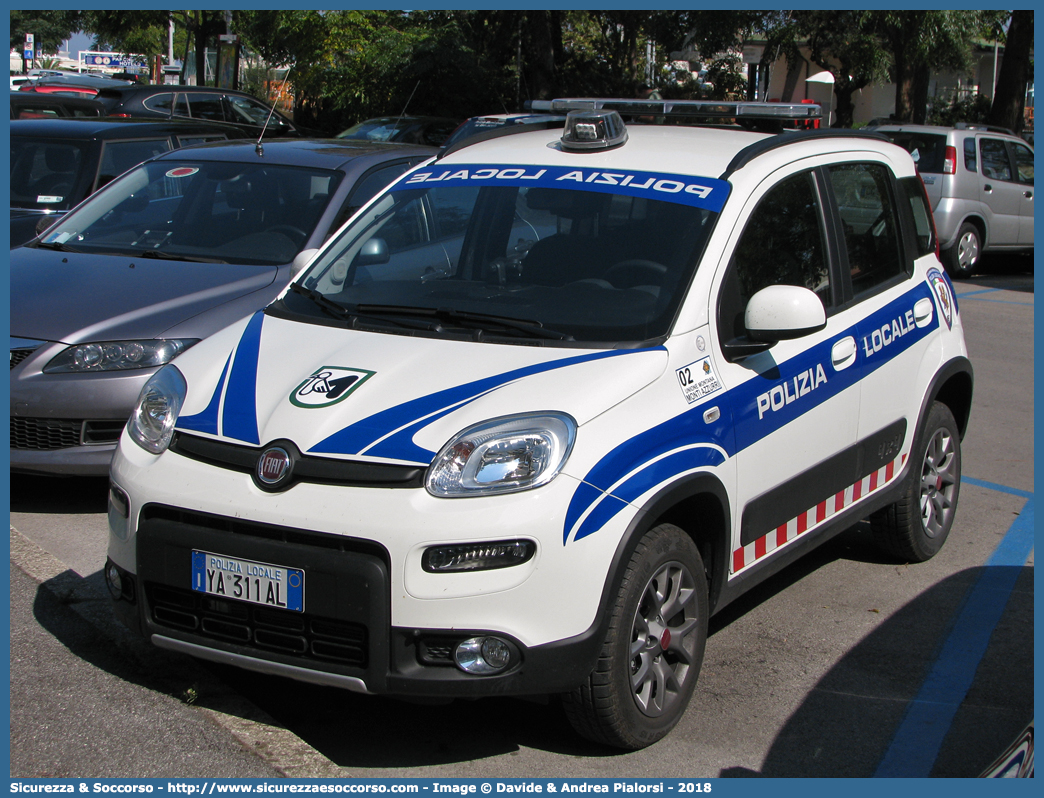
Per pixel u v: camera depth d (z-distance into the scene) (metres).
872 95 42.12
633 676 3.28
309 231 6.16
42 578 4.41
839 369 4.25
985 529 5.74
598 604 3.08
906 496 4.95
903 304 4.84
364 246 4.30
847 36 23.02
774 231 4.08
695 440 3.41
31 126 8.72
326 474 3.11
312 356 3.59
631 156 4.23
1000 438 7.58
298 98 26.55
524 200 4.11
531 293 3.79
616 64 29.12
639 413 3.28
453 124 18.50
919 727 3.63
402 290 4.00
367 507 3.02
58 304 5.30
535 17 24.70
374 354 3.53
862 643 4.28
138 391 5.04
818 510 4.23
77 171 8.33
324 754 3.34
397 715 3.59
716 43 23.86
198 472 3.28
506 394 3.24
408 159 7.03
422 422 3.18
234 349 3.76
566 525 3.02
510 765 3.30
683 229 3.83
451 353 3.50
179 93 16.47
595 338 3.53
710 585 3.69
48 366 5.04
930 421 5.05
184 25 33.06
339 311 3.93
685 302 3.62
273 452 3.18
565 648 3.02
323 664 3.08
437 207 4.29
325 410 3.26
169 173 6.70
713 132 4.62
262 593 3.11
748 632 4.36
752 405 3.71
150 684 3.63
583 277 3.80
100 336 5.09
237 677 3.77
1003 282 15.31
